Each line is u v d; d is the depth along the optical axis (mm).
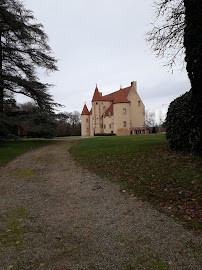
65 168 9680
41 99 24359
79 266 2615
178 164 7117
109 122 50344
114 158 10102
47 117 23984
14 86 22719
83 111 61469
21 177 7969
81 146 16859
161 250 2912
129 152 10648
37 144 22250
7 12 18734
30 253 2920
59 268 2578
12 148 17531
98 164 9617
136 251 2918
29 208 4742
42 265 2645
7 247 3078
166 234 3350
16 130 24594
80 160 11344
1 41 22047
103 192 5855
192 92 6828
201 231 3361
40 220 4074
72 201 5203
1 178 7809
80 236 3404
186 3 6578
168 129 9430
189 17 6457
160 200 4887
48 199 5383
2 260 2756
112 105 51844
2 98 22453
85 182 7055
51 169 9508
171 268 2527
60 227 3756
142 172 7258
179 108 8484
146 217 4062
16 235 3455
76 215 4305
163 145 10688
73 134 73375
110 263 2666
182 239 3168
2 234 3494
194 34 6285
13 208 4742
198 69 6453
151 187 5789
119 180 6949
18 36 21031
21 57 22828
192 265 2566
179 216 3994
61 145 21703
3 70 20688
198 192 4879
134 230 3547
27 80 23312
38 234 3490
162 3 8445
